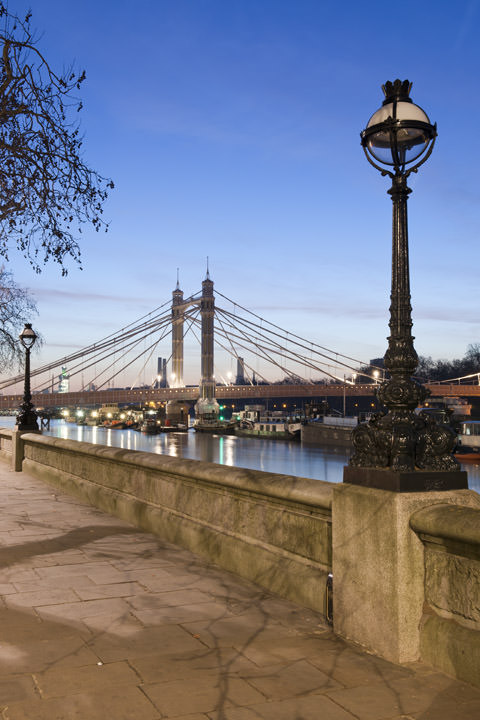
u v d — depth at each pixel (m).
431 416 4.39
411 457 4.22
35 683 3.67
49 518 9.18
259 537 5.96
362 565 4.33
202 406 128.88
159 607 5.11
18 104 9.55
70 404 132.88
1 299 31.52
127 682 3.70
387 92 4.56
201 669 3.90
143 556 6.81
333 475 61.22
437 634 3.94
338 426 87.00
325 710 3.40
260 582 5.71
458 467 4.33
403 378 4.31
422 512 4.04
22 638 4.39
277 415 145.88
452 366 161.12
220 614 4.95
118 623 4.72
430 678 3.80
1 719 3.23
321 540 5.12
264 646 4.29
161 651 4.18
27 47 9.34
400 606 4.04
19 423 16.36
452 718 3.32
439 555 4.02
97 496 10.10
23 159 9.78
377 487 4.30
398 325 4.39
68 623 4.71
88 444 10.92
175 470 7.36
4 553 6.94
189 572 6.18
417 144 4.45
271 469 66.06
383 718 3.32
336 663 4.02
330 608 4.70
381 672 3.89
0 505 10.43
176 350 160.62
